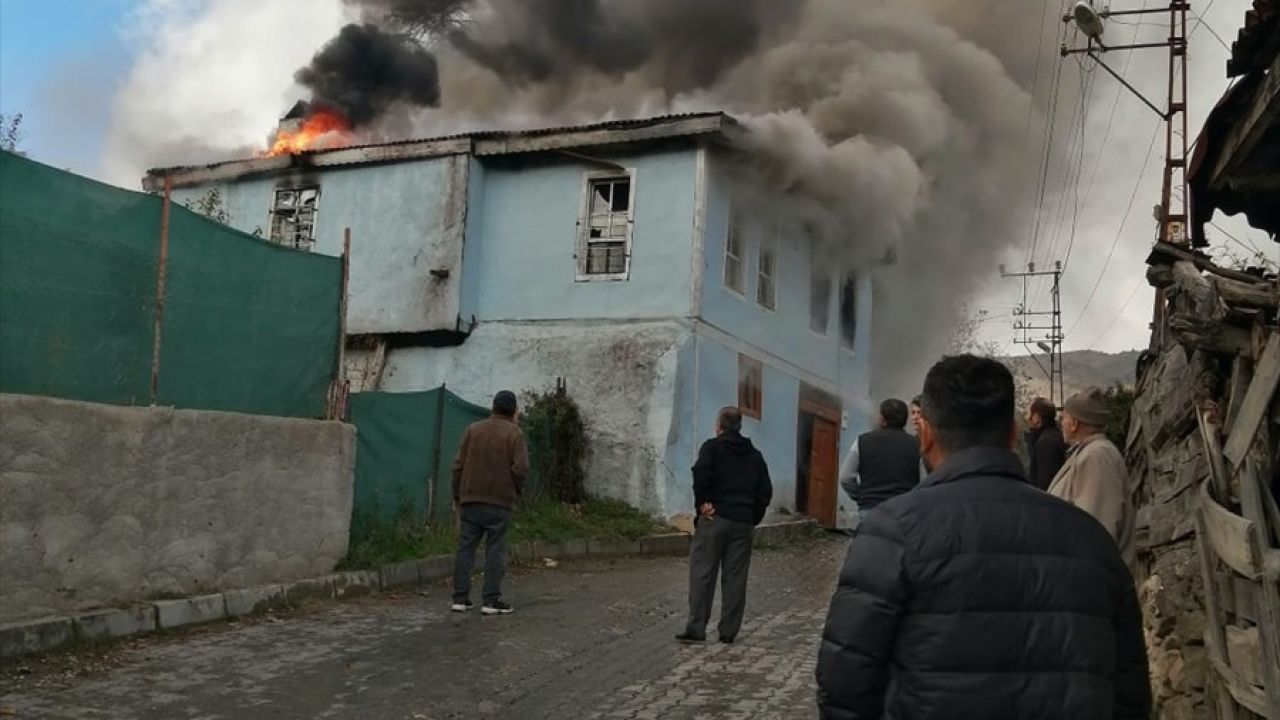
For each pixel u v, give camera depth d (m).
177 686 6.49
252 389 9.17
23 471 7.04
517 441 9.62
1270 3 4.59
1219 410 5.15
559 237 18.20
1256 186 5.94
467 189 18.50
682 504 16.89
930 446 3.03
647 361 17.14
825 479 21.94
